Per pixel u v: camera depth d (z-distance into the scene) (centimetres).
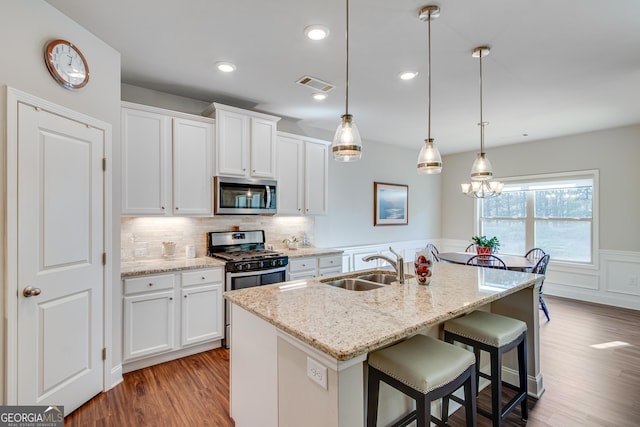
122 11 197
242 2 188
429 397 136
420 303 171
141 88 314
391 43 233
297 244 427
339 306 166
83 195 217
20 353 176
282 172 387
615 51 242
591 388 244
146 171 289
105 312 236
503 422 205
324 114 400
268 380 164
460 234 644
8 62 172
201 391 239
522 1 185
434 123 436
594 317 409
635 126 443
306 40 230
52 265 195
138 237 316
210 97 342
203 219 356
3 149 169
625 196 451
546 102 353
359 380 127
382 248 555
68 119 205
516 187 567
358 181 523
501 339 185
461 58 254
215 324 306
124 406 219
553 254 524
